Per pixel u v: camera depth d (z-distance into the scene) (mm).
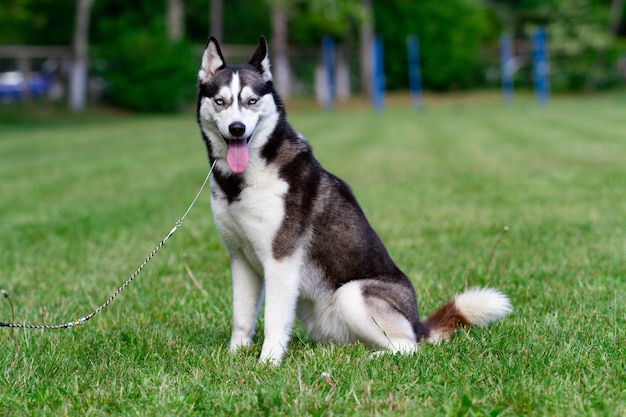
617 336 4066
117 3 37750
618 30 48531
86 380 3602
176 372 3705
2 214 9531
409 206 9234
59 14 36500
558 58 41312
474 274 5762
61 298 5477
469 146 17016
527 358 3678
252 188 3807
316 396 3232
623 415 2996
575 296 5000
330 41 37844
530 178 11281
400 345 3904
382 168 13422
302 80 39406
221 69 3986
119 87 33281
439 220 8219
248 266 4102
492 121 25625
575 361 3623
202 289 5434
